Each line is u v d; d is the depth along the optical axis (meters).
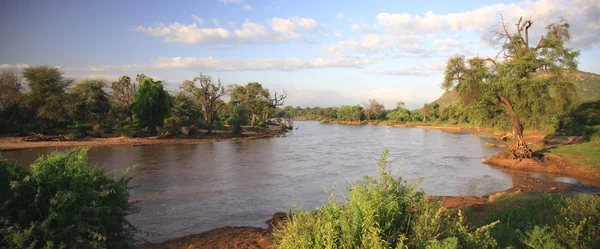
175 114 54.16
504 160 26.75
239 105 89.31
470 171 23.84
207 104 68.31
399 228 4.15
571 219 6.35
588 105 49.06
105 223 6.30
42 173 5.75
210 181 19.78
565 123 46.56
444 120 114.12
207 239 9.07
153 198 15.54
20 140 39.56
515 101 26.62
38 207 5.62
